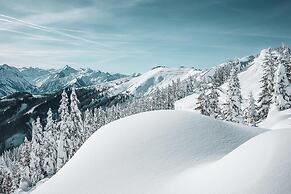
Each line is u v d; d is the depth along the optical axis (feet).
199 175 31.45
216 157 37.93
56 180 44.52
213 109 131.03
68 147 160.56
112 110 305.73
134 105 364.58
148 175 36.81
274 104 133.80
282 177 24.81
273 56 158.61
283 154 26.55
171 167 37.27
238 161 28.84
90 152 47.39
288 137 28.25
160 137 43.98
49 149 172.96
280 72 133.28
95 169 41.98
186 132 44.24
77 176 42.09
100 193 36.35
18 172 190.80
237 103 133.28
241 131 46.83
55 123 182.91
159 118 49.42
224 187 26.71
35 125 176.55
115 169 40.19
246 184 25.66
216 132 44.47
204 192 27.71
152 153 41.11
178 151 40.37
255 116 168.14
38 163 171.01
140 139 44.75
